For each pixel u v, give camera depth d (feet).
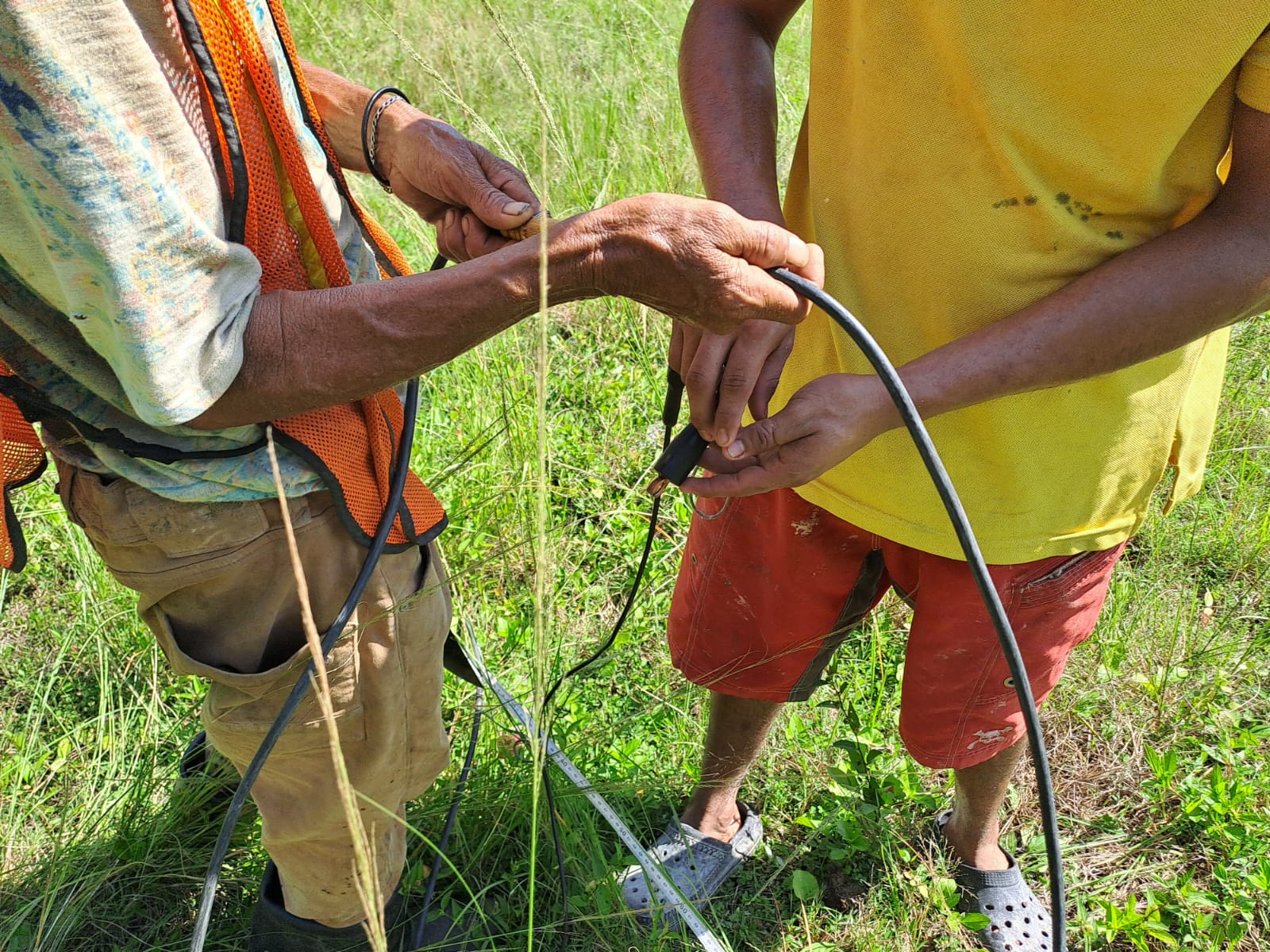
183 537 4.29
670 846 7.04
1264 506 9.59
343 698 4.90
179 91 3.43
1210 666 8.42
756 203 4.91
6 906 6.40
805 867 7.31
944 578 5.51
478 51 13.91
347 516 4.49
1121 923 6.77
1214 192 4.53
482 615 8.14
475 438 9.00
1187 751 8.02
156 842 6.68
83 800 6.91
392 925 6.44
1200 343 5.08
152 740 7.30
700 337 4.51
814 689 6.60
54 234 3.00
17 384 3.83
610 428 10.04
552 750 6.94
